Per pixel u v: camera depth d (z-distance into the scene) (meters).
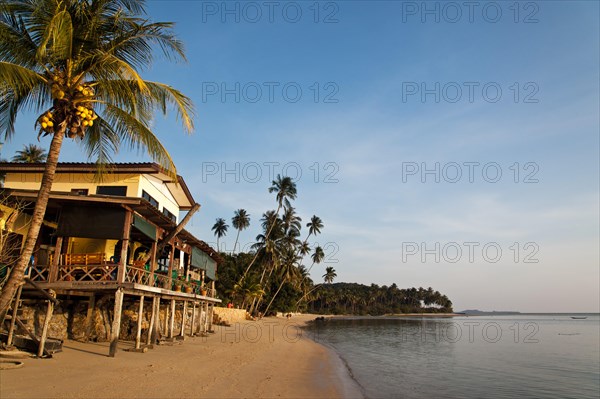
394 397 14.23
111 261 17.17
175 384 11.36
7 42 12.17
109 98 13.56
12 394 8.77
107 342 17.36
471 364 24.00
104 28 13.23
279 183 63.38
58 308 17.11
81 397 9.15
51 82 12.14
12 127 13.58
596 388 17.73
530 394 16.34
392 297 183.38
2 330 14.62
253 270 65.75
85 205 15.34
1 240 13.82
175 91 13.54
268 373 15.16
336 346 31.64
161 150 13.54
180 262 26.31
